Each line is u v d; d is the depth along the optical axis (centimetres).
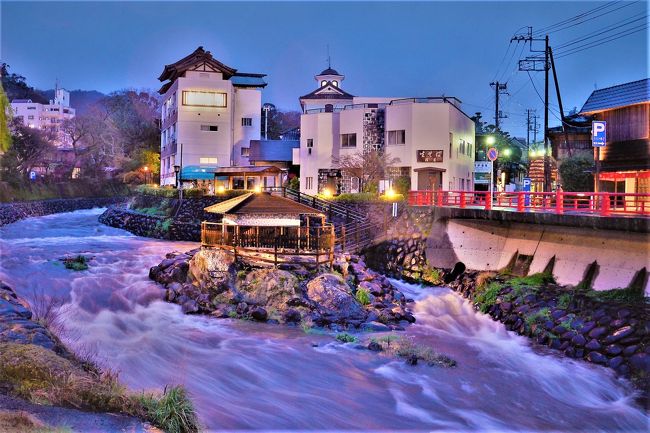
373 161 4375
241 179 5447
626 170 2877
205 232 2488
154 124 8406
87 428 841
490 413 1316
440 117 4459
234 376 1468
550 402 1397
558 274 2230
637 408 1372
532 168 4706
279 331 1930
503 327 2077
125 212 4969
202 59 5856
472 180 5459
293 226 2495
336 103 6506
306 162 4938
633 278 1900
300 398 1345
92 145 8150
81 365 1148
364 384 1462
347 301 2136
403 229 3080
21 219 5241
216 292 2259
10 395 925
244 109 6031
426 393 1420
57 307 2080
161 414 932
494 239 2641
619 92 2980
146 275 2661
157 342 1738
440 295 2619
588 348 1677
